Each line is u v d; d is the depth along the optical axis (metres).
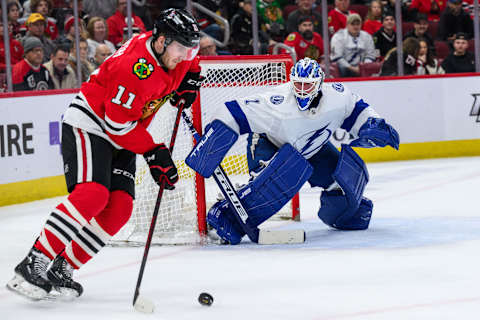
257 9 17.78
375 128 9.16
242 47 17.64
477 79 18.00
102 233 6.84
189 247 9.32
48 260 6.57
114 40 17.05
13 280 6.59
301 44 17.78
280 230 9.47
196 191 9.80
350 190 9.41
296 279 7.46
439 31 19.83
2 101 13.38
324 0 17.16
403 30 18.80
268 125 9.15
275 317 6.14
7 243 10.08
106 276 7.85
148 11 18.09
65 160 6.67
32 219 12.06
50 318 6.30
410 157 17.94
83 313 6.44
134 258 8.73
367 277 7.44
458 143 18.09
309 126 9.20
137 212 9.94
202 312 6.38
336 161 9.79
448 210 11.33
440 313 6.09
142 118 6.96
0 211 12.96
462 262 7.96
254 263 8.28
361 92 17.50
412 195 12.91
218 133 8.97
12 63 15.54
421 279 7.28
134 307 6.45
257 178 9.20
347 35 18.05
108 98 6.31
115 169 6.87
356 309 6.29
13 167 13.62
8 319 6.30
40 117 14.15
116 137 6.55
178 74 6.78
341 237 9.63
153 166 6.67
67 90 14.75
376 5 18.69
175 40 6.32
